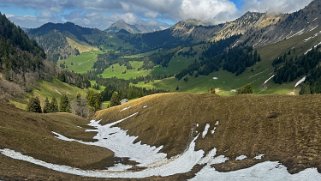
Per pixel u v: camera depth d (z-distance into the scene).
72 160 58.03
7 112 80.06
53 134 83.12
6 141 54.16
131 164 61.62
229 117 65.62
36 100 160.12
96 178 45.50
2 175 36.84
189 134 68.88
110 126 109.25
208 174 45.09
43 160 52.88
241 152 51.31
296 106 57.25
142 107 106.06
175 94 99.12
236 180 40.16
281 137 50.47
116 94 198.00
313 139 45.81
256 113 61.59
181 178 44.25
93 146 72.06
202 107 77.00
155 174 51.31
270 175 39.69
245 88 166.12
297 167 40.03
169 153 64.69
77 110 198.50
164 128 78.06
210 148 57.81
